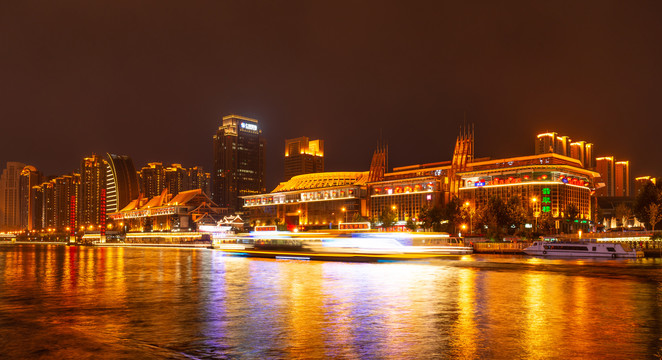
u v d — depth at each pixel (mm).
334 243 100438
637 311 36094
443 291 47562
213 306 39312
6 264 99000
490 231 143375
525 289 49094
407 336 28016
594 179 196875
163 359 23578
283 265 88062
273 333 29031
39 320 33781
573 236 133750
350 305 39312
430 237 91312
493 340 26953
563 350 24766
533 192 171625
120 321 33156
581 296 44094
